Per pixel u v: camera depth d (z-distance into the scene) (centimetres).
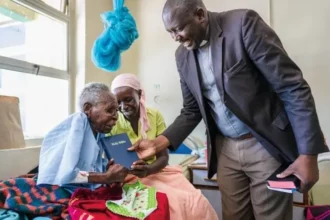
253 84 110
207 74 120
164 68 287
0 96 145
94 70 249
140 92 146
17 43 185
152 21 291
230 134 126
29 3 189
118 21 194
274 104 112
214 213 128
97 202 91
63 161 95
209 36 114
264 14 254
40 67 197
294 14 247
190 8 105
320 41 240
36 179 104
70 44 234
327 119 237
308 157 97
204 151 246
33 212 92
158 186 124
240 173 129
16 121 149
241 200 132
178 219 107
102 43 194
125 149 115
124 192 104
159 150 131
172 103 284
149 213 90
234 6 263
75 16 238
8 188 96
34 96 198
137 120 144
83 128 103
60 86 225
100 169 107
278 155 113
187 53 127
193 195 125
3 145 139
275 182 99
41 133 203
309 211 175
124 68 297
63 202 98
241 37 107
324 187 221
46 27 212
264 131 110
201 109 132
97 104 108
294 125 101
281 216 119
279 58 100
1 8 174
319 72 240
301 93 98
